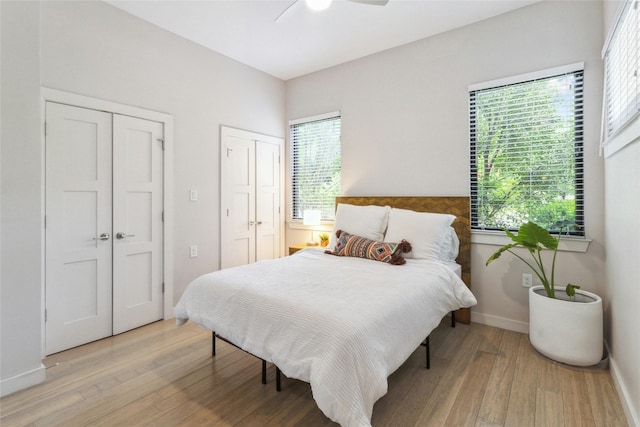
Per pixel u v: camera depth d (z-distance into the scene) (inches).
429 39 123.9
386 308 64.6
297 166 171.2
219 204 138.2
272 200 164.4
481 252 114.3
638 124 58.1
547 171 103.1
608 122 86.4
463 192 117.2
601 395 71.5
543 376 79.3
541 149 104.0
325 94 155.4
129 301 109.6
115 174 104.9
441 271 92.5
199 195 130.1
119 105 105.1
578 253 97.0
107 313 104.0
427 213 114.0
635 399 61.1
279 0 101.2
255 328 67.0
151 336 104.9
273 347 62.3
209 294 79.8
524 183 107.3
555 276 100.8
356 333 55.0
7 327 73.5
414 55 127.6
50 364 86.6
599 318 81.4
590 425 62.3
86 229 98.9
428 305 77.6
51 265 91.8
